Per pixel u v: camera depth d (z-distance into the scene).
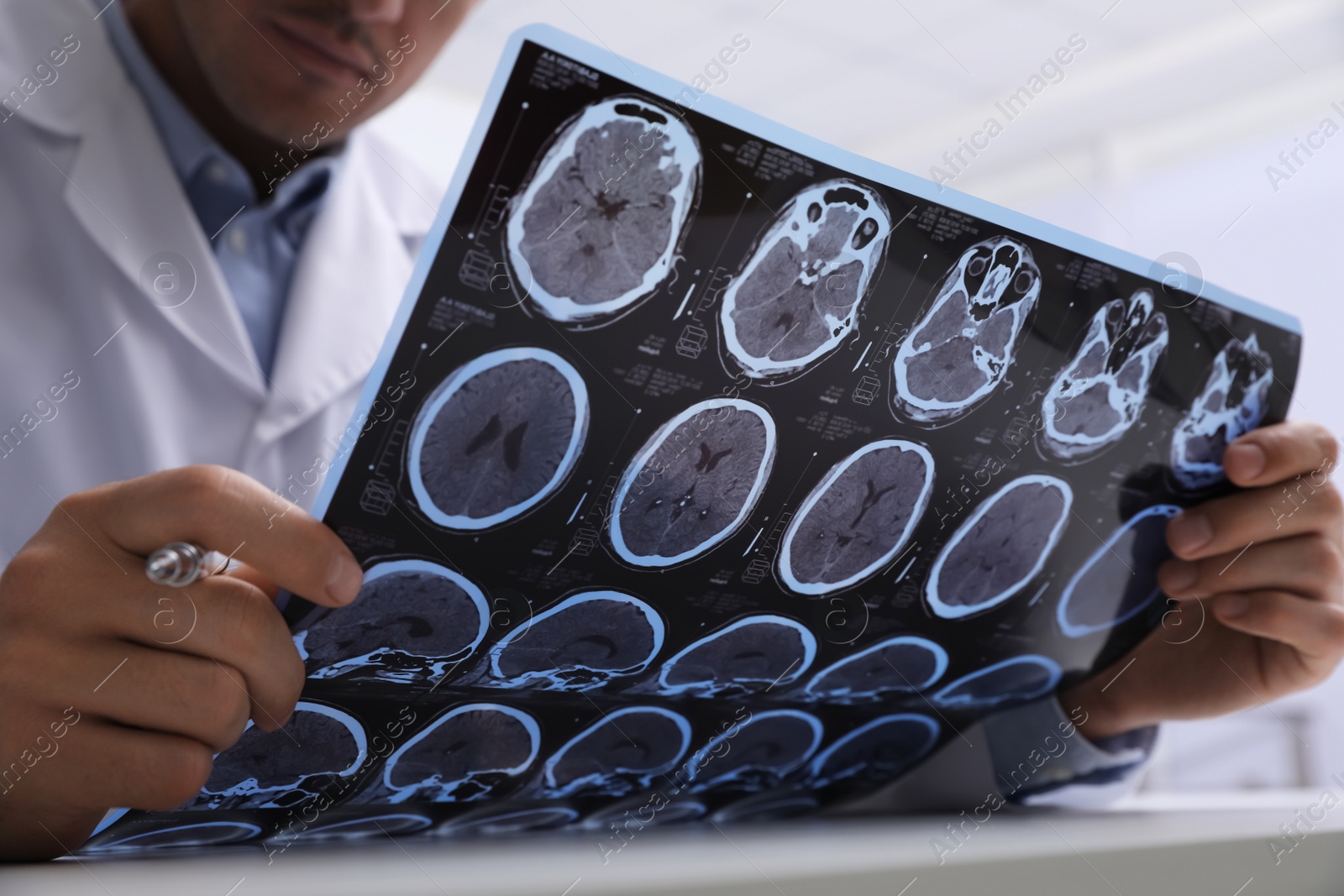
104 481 0.94
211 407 1.00
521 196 0.38
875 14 3.52
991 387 0.51
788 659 0.58
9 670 0.41
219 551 0.41
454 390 0.40
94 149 0.97
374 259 1.15
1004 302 0.49
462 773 0.54
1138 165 4.13
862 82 4.00
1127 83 3.78
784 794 0.70
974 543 0.58
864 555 0.54
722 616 0.53
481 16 3.51
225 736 0.42
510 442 0.42
